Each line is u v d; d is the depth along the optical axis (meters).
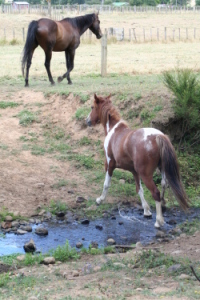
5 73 18.31
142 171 7.91
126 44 33.81
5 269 6.51
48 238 7.99
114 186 10.35
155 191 7.95
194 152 11.65
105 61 17.20
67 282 5.57
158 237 7.98
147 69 18.86
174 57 24.16
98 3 104.88
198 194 10.34
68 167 11.13
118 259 6.55
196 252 6.59
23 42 32.28
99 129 12.29
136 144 7.95
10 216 8.76
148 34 48.00
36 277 5.91
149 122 11.50
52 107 13.60
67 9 74.69
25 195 9.72
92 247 7.54
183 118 11.48
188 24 58.81
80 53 26.78
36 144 12.09
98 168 11.17
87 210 9.30
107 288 5.22
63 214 9.05
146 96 12.27
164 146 7.69
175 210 9.52
